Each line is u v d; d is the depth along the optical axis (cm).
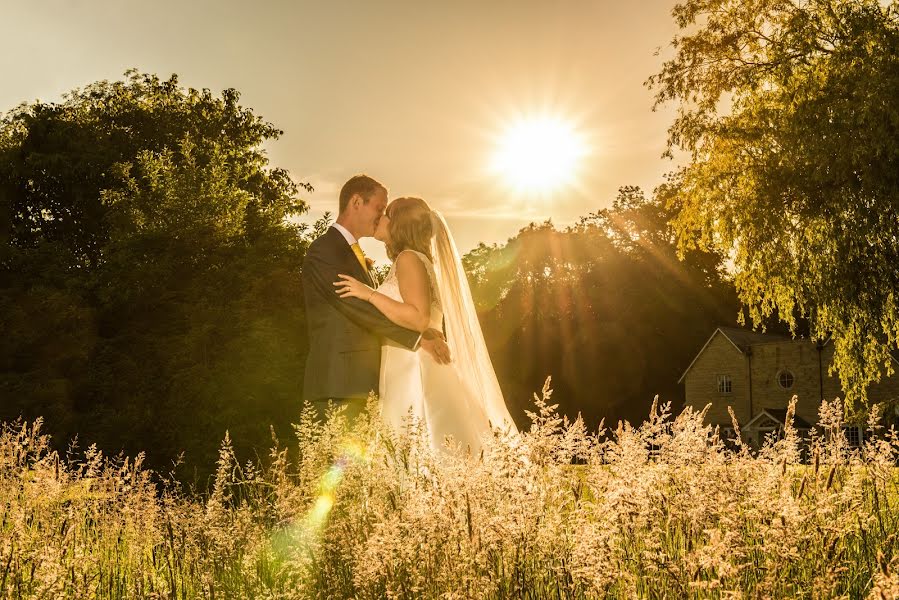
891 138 1725
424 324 496
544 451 286
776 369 4853
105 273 2248
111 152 3250
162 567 338
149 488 449
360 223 511
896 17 1898
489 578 241
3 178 3259
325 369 482
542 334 5356
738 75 2097
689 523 268
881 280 1853
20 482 443
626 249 5759
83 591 284
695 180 2134
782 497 253
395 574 247
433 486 290
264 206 3388
